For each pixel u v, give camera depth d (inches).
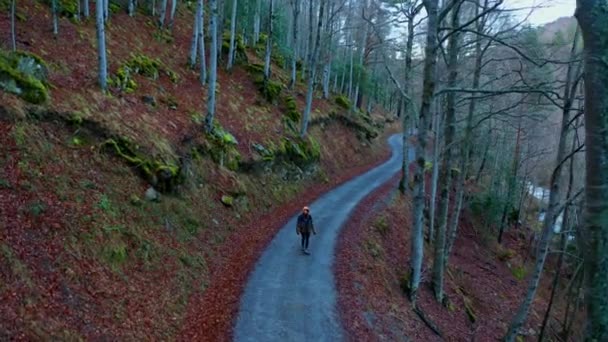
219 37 1177.4
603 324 127.4
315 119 1259.2
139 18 1088.8
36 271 320.8
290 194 903.7
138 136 581.6
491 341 638.5
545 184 1755.7
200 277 480.7
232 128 863.1
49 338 280.1
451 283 766.5
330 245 642.8
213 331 389.1
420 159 500.4
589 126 126.7
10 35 606.2
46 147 450.3
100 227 416.8
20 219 353.4
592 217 127.0
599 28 122.6
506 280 972.6
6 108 436.8
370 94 2128.4
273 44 1707.7
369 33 1577.3
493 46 624.1
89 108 552.7
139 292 392.2
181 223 545.6
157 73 840.3
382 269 621.6
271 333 398.6
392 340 443.5
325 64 1588.3
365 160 1450.5
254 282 502.3
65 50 674.2
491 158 1524.4
